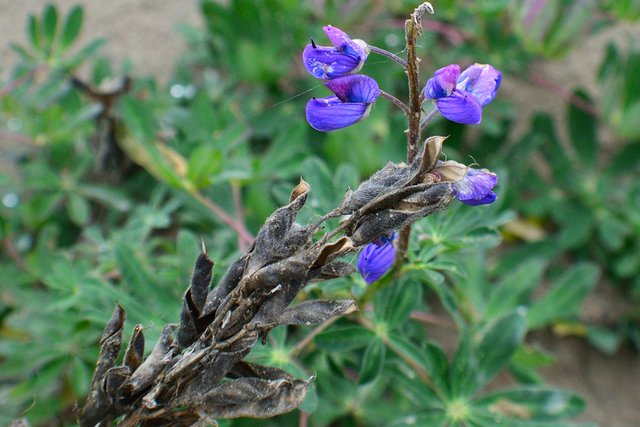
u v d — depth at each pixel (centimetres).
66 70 55
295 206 35
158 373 36
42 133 55
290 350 42
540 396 44
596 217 58
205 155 47
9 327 50
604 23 62
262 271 34
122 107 50
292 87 61
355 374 47
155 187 56
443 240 42
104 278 48
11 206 55
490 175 35
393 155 52
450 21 64
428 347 43
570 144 64
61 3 72
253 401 35
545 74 68
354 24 59
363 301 41
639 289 55
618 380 54
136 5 72
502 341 44
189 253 44
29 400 46
